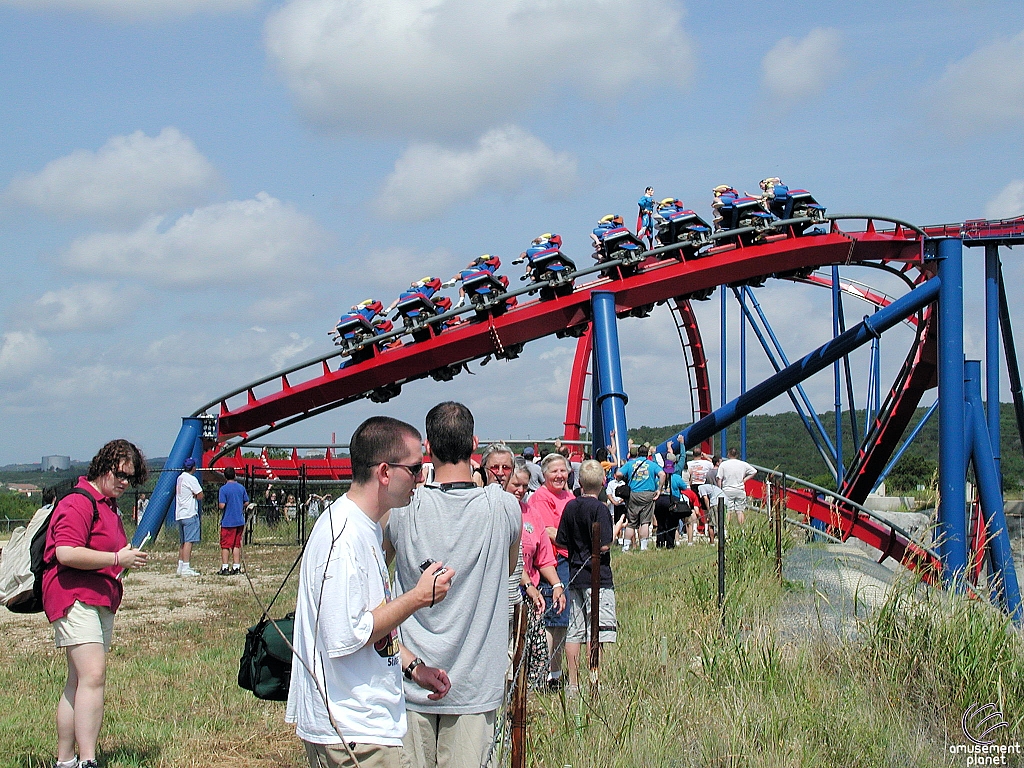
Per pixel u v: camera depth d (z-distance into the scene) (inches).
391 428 179.0
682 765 273.9
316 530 176.2
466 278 1053.8
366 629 168.6
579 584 345.7
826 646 372.8
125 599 599.2
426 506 209.0
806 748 287.3
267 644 197.3
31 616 546.0
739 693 319.3
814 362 1059.9
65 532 255.4
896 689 342.3
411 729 204.4
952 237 1030.4
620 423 984.3
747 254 1064.2
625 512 808.3
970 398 999.0
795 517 995.9
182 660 420.2
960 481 973.8
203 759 288.8
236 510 727.1
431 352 1073.5
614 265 1040.2
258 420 1162.0
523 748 211.5
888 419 1176.8
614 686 327.0
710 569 524.4
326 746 169.8
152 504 1125.1
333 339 1109.1
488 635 206.8
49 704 346.9
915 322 1290.6
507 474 306.5
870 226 1090.1
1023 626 396.8
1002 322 1079.0
